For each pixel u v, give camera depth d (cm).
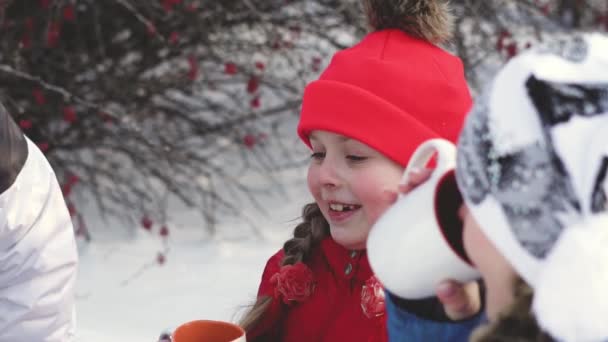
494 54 490
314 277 165
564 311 75
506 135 86
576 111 84
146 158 438
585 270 75
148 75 467
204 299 342
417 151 113
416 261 105
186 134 472
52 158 428
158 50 438
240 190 473
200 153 502
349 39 493
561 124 83
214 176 484
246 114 486
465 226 92
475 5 479
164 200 433
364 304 151
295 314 165
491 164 87
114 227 425
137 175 474
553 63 88
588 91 85
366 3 168
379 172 151
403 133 151
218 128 473
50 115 417
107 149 449
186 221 437
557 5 559
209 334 142
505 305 87
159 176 434
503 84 89
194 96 466
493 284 89
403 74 155
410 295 108
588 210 80
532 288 83
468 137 91
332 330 159
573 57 88
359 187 151
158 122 470
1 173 163
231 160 504
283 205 462
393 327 114
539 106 85
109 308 332
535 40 513
